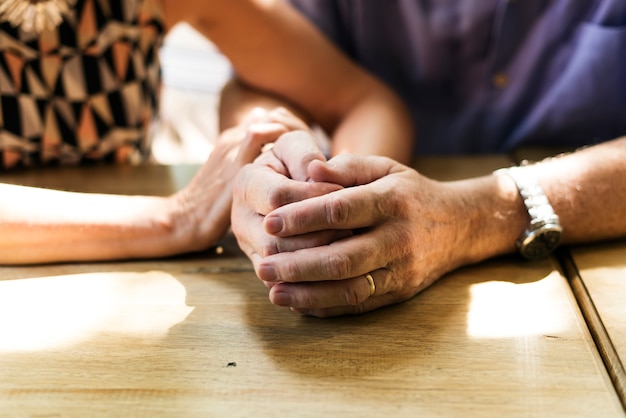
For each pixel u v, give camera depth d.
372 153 0.81
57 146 0.88
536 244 0.67
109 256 0.69
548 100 0.95
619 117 0.93
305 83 0.91
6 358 0.56
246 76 0.93
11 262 0.68
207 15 0.89
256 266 0.62
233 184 0.69
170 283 0.66
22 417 0.51
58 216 0.68
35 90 0.83
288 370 0.55
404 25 0.99
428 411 0.51
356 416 0.51
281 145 0.66
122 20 0.86
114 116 0.89
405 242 0.60
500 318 0.60
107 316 0.61
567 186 0.68
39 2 0.79
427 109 1.03
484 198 0.67
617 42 0.89
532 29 0.94
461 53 0.98
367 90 0.92
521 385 0.53
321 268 0.57
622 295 0.62
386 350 0.57
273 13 0.89
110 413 0.51
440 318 0.60
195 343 0.58
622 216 0.69
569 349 0.56
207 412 0.51
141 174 0.87
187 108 1.48
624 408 0.51
